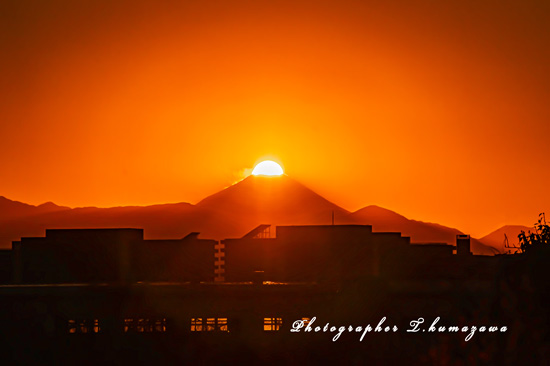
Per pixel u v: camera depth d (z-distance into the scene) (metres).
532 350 98.69
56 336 130.25
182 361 128.25
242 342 128.12
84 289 131.88
